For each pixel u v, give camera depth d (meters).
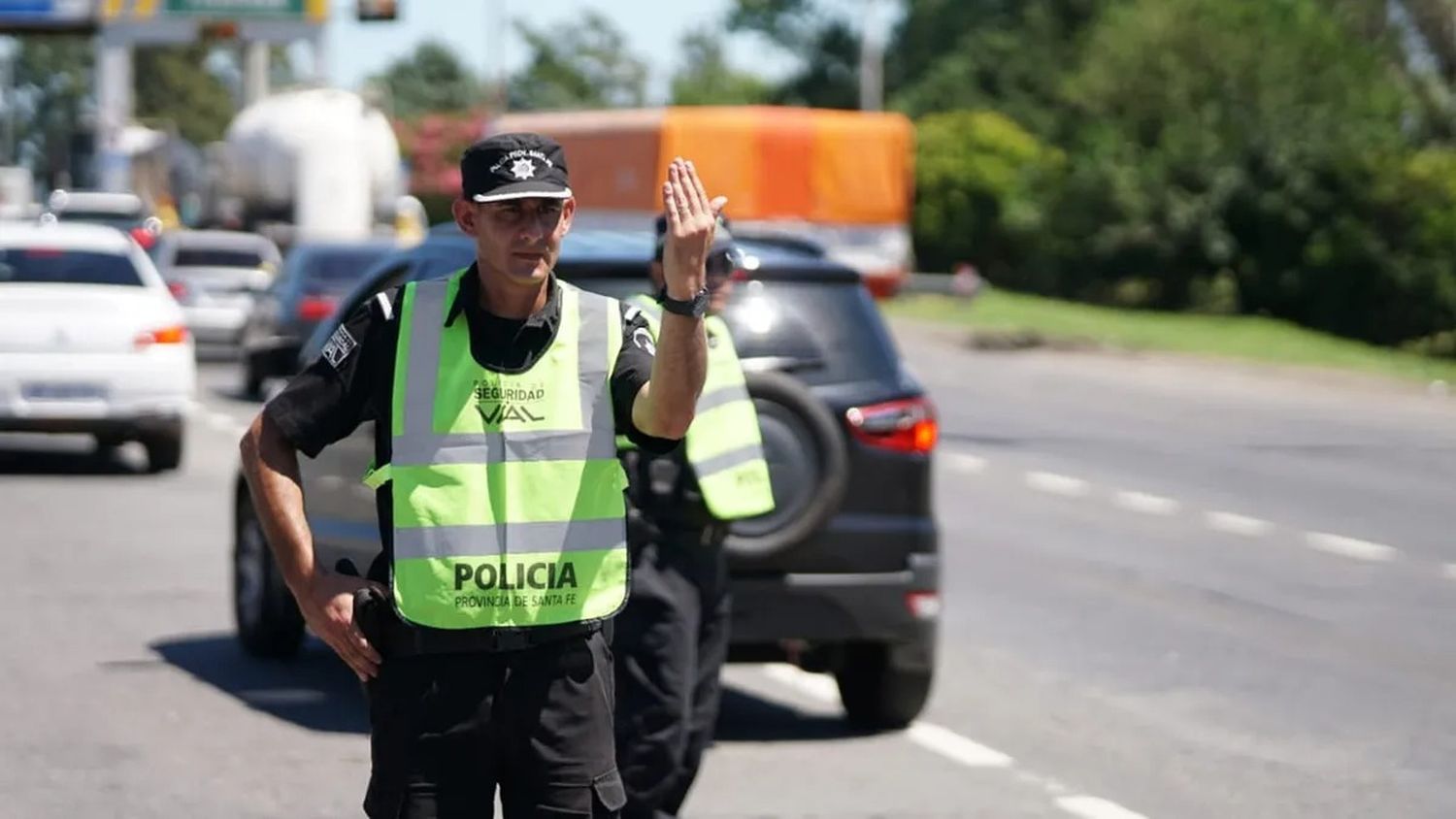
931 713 22.69
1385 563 34.34
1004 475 45.41
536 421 11.16
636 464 16.27
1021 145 148.50
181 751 20.23
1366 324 119.56
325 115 95.31
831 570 20.44
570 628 11.12
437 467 11.08
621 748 16.12
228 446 47.84
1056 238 129.25
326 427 11.20
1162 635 27.64
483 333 11.23
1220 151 121.06
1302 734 22.00
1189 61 126.56
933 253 150.75
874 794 19.06
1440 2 150.25
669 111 93.50
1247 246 122.19
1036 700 23.48
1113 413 59.91
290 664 24.55
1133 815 18.50
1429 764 20.75
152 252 77.94
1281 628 28.27
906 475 20.78
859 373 20.91
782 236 23.03
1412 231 117.44
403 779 11.10
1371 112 124.44
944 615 28.89
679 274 10.70
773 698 23.56
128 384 41.12
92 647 25.25
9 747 20.28
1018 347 86.12
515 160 10.94
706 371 10.94
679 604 16.25
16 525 35.16
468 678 11.03
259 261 77.31
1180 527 38.03
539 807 11.13
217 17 126.38
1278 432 55.31
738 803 18.59
